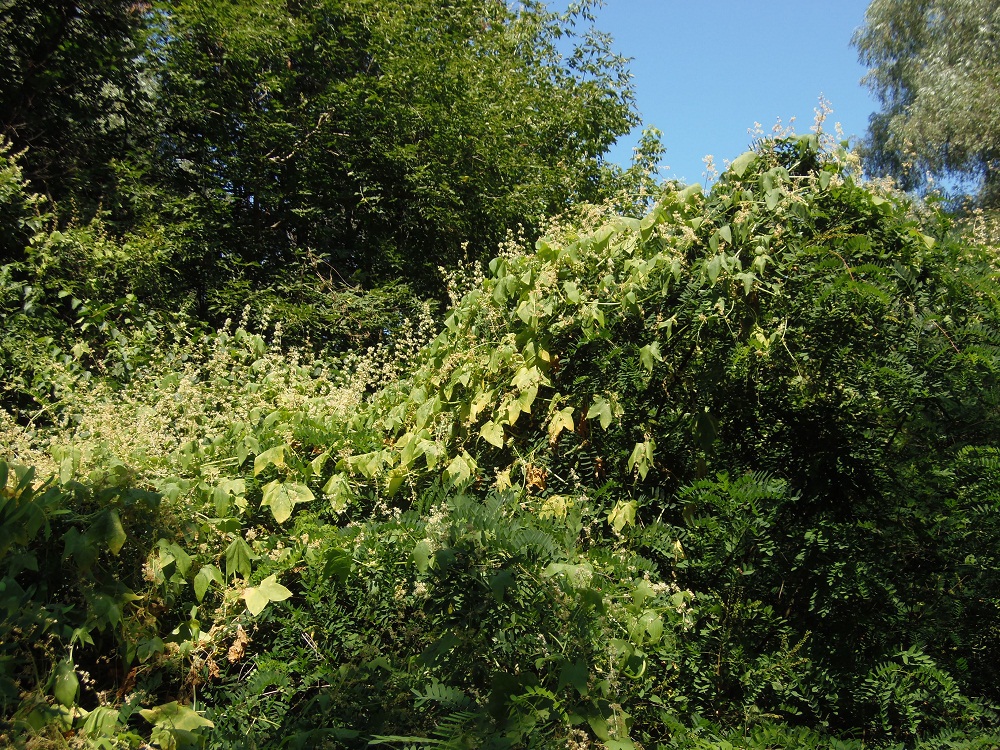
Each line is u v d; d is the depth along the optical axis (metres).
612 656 2.27
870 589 2.61
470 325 3.91
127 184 8.50
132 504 2.62
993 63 14.62
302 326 8.60
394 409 3.83
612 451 3.15
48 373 4.95
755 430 3.04
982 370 2.77
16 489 2.45
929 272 2.93
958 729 2.39
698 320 2.96
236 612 2.78
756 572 2.68
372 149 10.00
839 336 2.93
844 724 2.49
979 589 2.67
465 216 10.16
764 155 3.28
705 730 2.36
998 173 14.20
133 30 9.62
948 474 2.75
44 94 8.89
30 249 5.95
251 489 3.35
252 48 9.52
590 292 3.40
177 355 5.60
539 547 2.35
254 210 9.95
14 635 2.34
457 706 2.12
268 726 2.39
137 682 2.59
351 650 2.56
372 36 10.43
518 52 14.62
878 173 16.50
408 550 2.58
